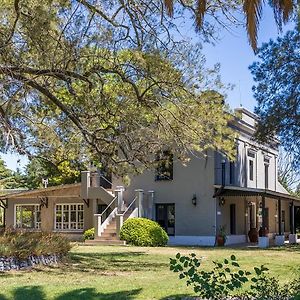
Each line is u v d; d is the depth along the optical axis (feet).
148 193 93.50
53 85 50.19
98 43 43.91
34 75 44.98
